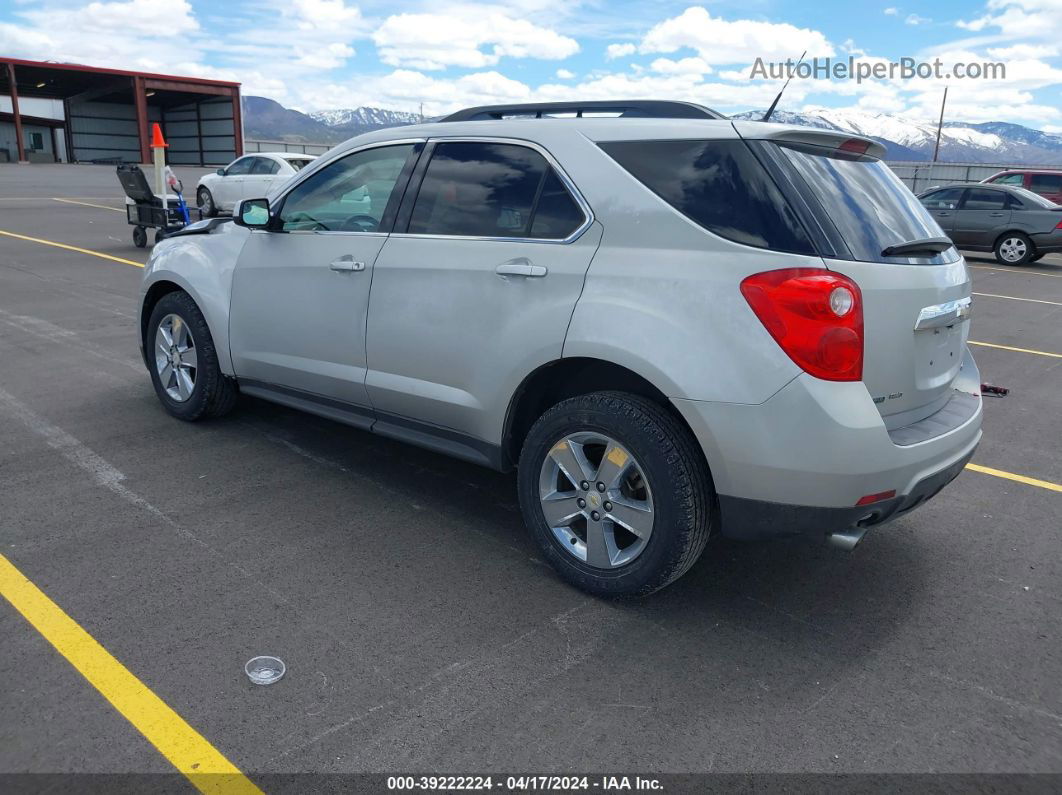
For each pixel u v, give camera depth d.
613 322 3.00
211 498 4.04
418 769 2.31
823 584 3.49
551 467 3.33
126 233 15.79
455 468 4.59
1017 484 4.74
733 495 2.89
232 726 2.45
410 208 3.79
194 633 2.90
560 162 3.32
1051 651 3.04
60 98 60.56
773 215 2.84
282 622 3.00
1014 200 16.69
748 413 2.78
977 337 9.22
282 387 4.46
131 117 63.78
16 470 4.27
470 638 2.96
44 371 6.10
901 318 2.92
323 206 4.19
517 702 2.62
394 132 3.97
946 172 35.78
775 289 2.74
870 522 2.96
